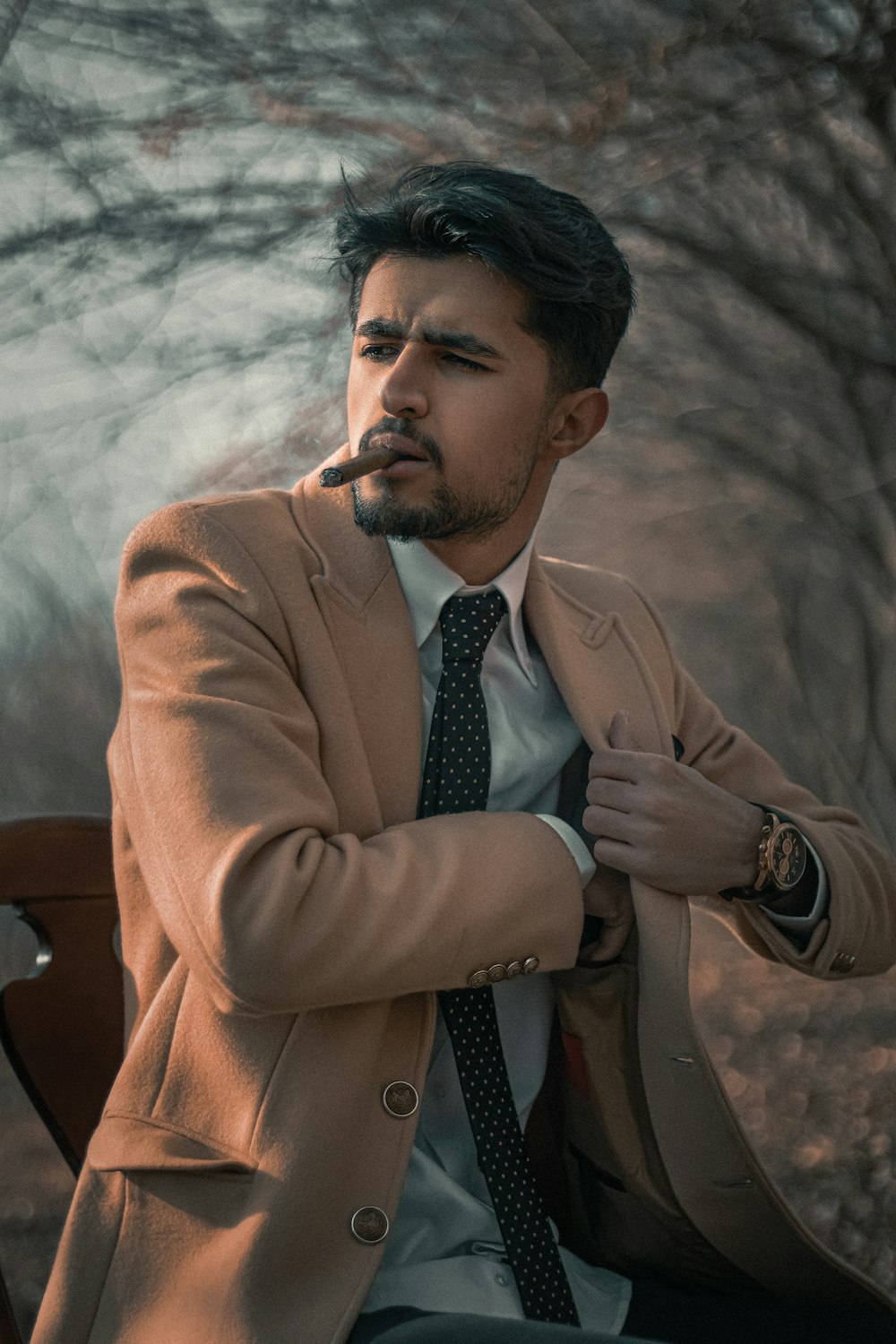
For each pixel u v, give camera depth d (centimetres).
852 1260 244
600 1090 145
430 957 119
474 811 132
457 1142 136
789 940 149
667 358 356
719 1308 145
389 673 134
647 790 136
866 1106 295
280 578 132
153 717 124
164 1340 116
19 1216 267
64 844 149
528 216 129
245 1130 120
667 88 332
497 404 131
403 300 130
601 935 141
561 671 146
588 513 382
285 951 113
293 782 121
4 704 438
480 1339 110
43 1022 147
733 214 340
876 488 350
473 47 336
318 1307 116
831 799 356
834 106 328
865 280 338
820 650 362
